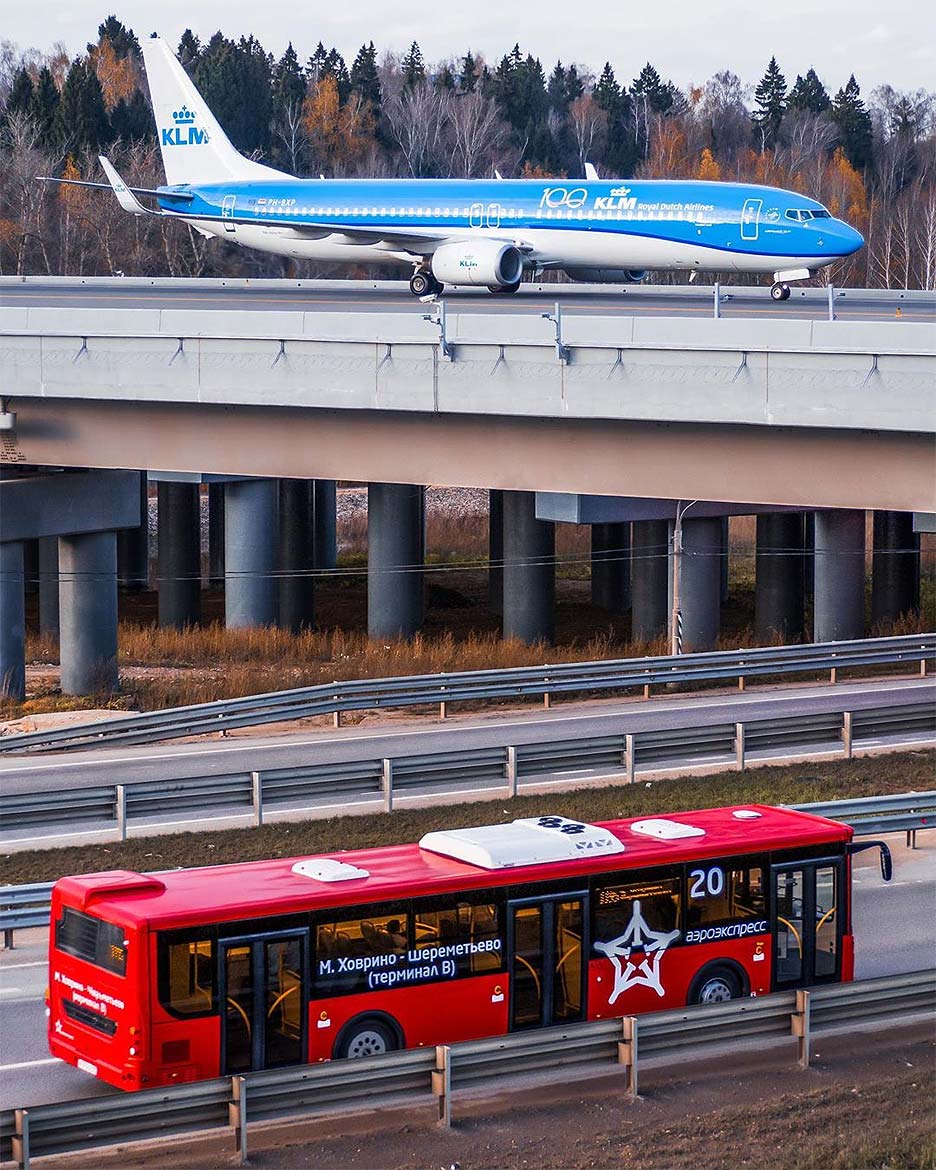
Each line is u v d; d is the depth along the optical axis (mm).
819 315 130000
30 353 118125
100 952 46375
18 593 127188
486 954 50250
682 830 54594
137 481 131750
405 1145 43531
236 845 77125
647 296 166500
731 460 100688
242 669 135375
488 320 103875
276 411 116375
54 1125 39406
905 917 66375
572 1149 42656
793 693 120750
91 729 101938
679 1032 47375
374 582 150750
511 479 109438
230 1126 42125
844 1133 43062
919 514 124250
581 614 179125
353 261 186375
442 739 104188
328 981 47969
